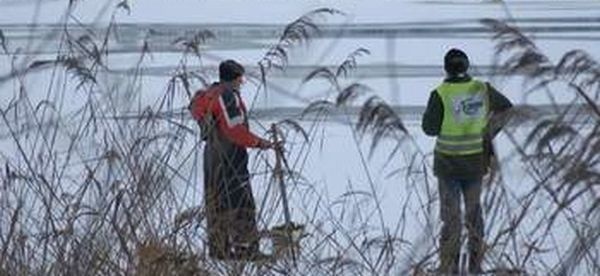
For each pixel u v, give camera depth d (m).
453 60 24.12
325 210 21.84
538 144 15.68
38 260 16.16
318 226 17.45
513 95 42.09
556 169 15.65
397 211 26.72
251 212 17.45
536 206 16.34
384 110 17.00
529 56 17.64
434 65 71.50
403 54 76.00
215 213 16.72
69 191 18.22
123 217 16.66
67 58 20.55
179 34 64.31
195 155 19.00
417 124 50.75
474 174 22.66
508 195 17.97
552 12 99.50
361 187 33.78
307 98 50.12
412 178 23.64
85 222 16.41
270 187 18.05
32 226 16.70
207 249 16.36
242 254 16.34
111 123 19.77
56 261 15.96
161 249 15.68
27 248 16.20
